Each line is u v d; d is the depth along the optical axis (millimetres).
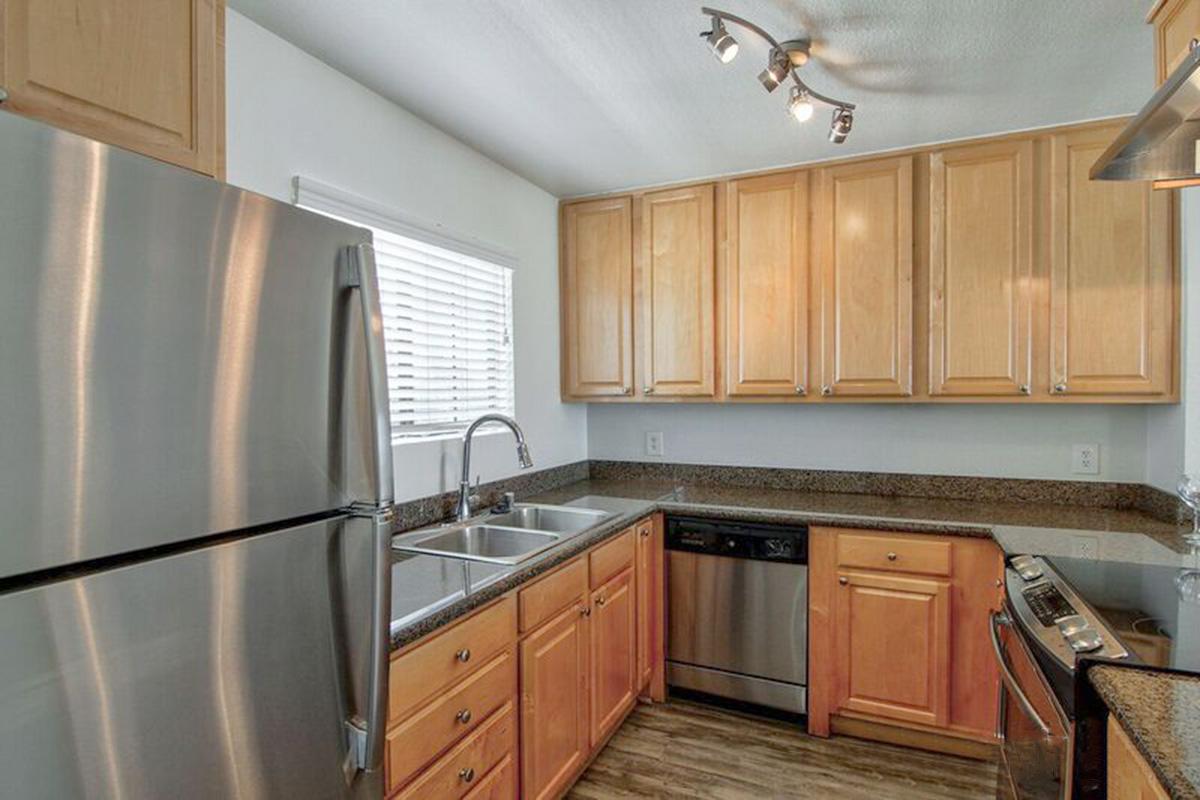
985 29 1660
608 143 2451
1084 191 2252
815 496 2844
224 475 866
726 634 2580
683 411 3266
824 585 2402
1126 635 1195
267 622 922
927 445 2803
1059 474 2592
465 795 1503
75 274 702
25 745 666
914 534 2266
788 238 2699
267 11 1594
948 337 2445
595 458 3447
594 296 3098
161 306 788
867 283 2566
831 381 2633
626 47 1756
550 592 1879
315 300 999
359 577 1070
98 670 726
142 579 769
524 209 2881
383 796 1129
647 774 2205
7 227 646
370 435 1076
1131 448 2484
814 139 2420
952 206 2432
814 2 1543
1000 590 2129
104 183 728
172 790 801
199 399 834
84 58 918
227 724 867
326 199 1837
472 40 1725
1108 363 2232
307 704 984
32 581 683
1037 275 2326
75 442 705
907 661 2287
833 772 2205
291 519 974
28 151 662
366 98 1999
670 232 2926
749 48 1760
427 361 2283
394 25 1650
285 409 952
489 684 1598
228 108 1594
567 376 3170
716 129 2318
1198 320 2035
